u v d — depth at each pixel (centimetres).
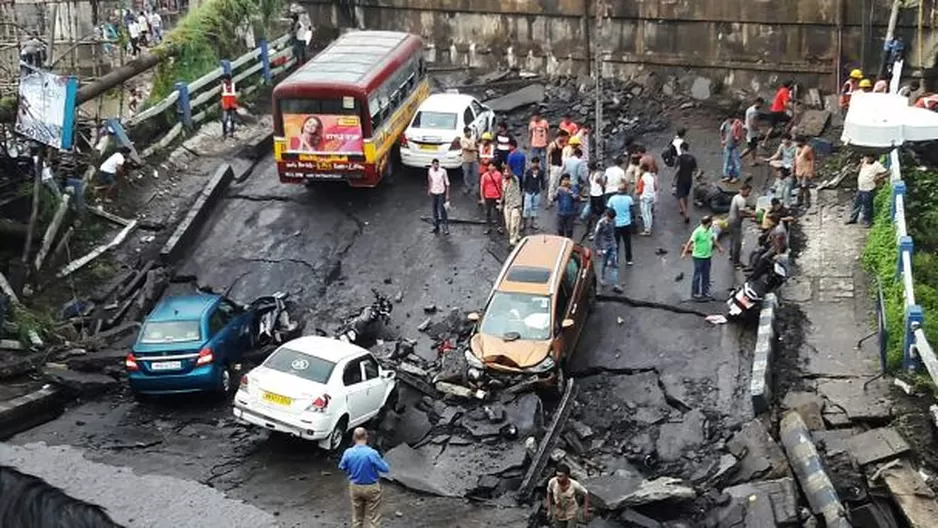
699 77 3003
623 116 2955
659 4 2989
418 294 2275
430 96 2822
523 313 1919
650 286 2206
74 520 1527
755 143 2619
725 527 1512
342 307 2258
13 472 1623
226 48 3119
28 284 2219
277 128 2492
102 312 2220
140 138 2769
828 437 1639
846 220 2286
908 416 1659
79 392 1938
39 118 2189
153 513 1509
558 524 1423
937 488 1510
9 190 2347
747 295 2017
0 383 1925
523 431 1756
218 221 2580
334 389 1717
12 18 3066
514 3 3200
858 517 1495
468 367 1888
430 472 1655
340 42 2822
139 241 2467
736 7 2894
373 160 2489
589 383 1955
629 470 1703
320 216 2577
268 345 2125
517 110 3045
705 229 2081
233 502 1536
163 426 1853
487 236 2448
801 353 1877
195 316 1950
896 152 2217
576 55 3155
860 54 2789
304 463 1708
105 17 3312
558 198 2281
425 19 3356
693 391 1883
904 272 1886
